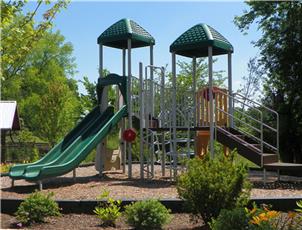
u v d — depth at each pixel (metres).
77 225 6.46
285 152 21.28
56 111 27.06
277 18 21.11
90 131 12.75
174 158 11.26
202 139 12.26
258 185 10.50
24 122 42.00
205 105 12.51
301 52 20.11
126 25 13.42
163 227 6.25
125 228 6.26
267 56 21.44
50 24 10.45
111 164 14.48
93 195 8.86
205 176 6.10
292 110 21.02
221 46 11.80
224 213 5.09
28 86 45.41
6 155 25.97
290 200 7.07
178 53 13.41
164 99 12.54
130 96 13.12
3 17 8.52
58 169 10.86
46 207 6.75
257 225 4.75
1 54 9.38
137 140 19.45
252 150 10.81
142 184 10.69
